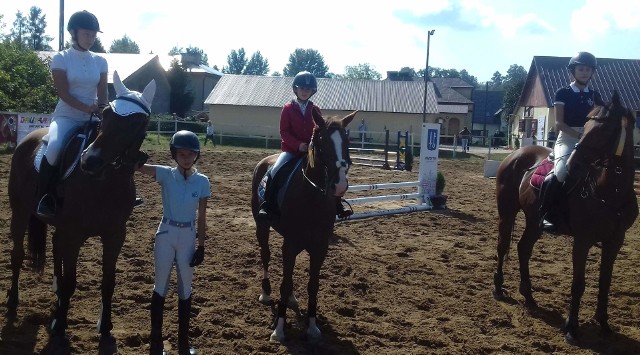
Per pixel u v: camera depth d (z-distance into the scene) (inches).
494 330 248.7
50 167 206.2
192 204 198.8
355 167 954.7
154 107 1969.7
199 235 203.0
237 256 339.0
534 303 280.7
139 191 560.4
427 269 336.5
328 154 208.8
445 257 368.5
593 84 1531.7
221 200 541.3
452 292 294.7
